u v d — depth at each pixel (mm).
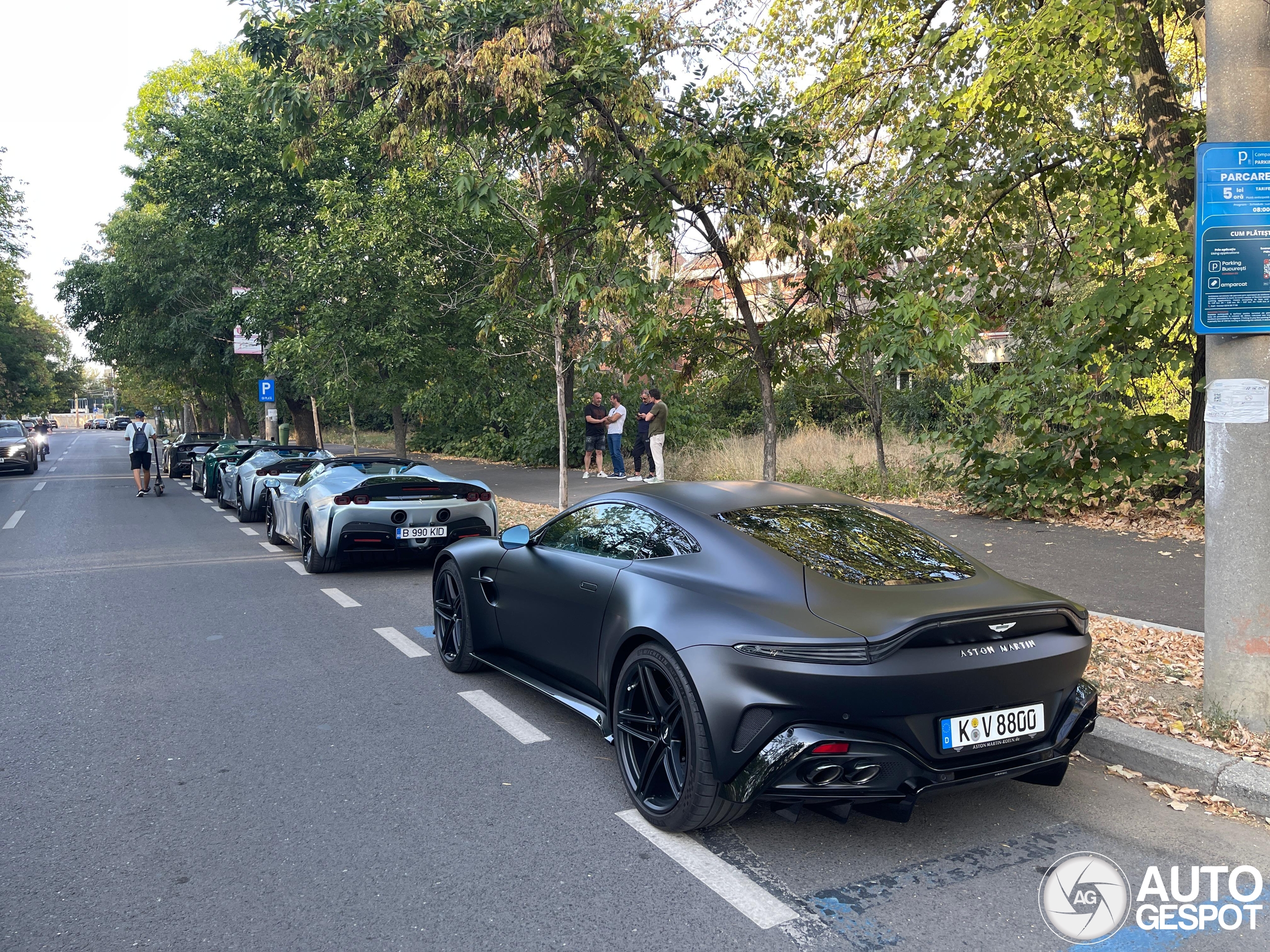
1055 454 10719
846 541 3854
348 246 15258
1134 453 10391
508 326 15117
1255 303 4086
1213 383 4254
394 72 7074
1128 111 11016
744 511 4094
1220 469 4238
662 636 3525
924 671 3113
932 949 2752
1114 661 5496
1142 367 9836
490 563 5367
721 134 6988
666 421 17406
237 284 23844
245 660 6227
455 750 4488
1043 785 3893
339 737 4688
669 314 7344
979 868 3273
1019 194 10320
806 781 3127
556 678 4691
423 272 15430
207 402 46719
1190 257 9172
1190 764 3926
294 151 7777
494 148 8359
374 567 10375
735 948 2750
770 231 6676
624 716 3775
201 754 4441
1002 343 14281
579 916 2930
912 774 3129
